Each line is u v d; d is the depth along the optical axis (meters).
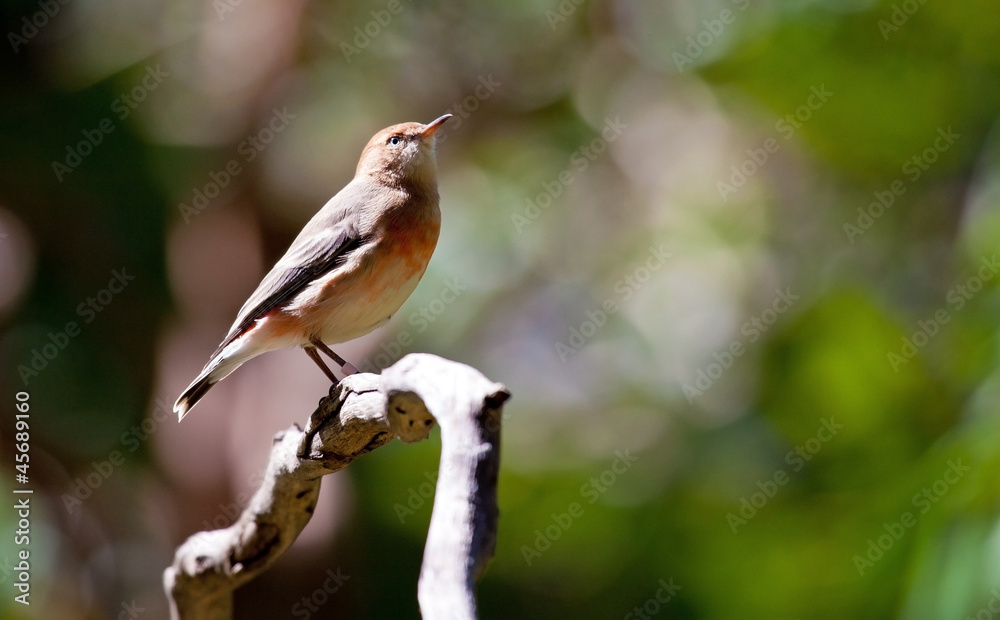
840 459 12.63
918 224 14.41
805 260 15.24
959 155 14.16
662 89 16.23
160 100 14.32
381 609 13.28
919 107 14.20
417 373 4.75
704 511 13.44
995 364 9.80
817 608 12.15
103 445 13.91
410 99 15.61
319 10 14.84
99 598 14.88
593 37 15.88
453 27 15.55
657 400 14.84
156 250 13.72
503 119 15.97
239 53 14.84
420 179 8.32
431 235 8.30
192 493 13.80
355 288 7.91
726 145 16.88
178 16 14.60
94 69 13.90
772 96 14.91
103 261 13.62
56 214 13.39
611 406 15.03
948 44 13.75
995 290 10.33
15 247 13.48
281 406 13.73
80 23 13.90
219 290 14.32
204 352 14.18
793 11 13.96
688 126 17.03
